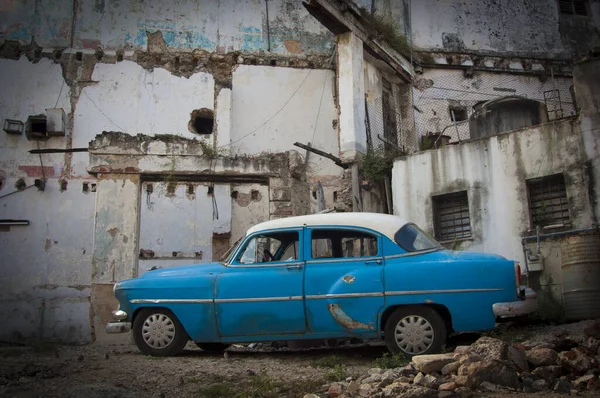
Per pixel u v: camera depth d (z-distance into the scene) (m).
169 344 8.03
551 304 10.58
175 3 22.39
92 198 20.23
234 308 7.71
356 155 15.18
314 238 7.79
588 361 5.91
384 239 7.54
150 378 6.50
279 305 7.55
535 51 22.05
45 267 19.55
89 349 10.73
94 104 21.09
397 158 14.05
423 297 7.11
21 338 18.84
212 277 7.93
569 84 21.83
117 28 21.89
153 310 8.16
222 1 22.62
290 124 21.73
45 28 21.62
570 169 11.70
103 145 16.09
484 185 12.73
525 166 12.25
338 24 15.88
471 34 21.77
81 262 19.64
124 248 15.30
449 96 20.39
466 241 12.77
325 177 21.17
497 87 21.14
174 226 17.78
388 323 7.23
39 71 21.22
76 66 21.36
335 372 6.45
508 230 12.25
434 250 7.54
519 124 14.42
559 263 11.38
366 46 16.97
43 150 19.95
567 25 22.66
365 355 7.72
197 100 21.34
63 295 19.34
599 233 10.44
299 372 6.72
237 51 22.16
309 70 22.36
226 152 20.69
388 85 19.02
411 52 19.83
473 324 7.03
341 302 7.36
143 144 16.45
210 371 6.83
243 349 8.91
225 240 18.09
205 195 18.05
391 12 21.31
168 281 8.09
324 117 21.91
